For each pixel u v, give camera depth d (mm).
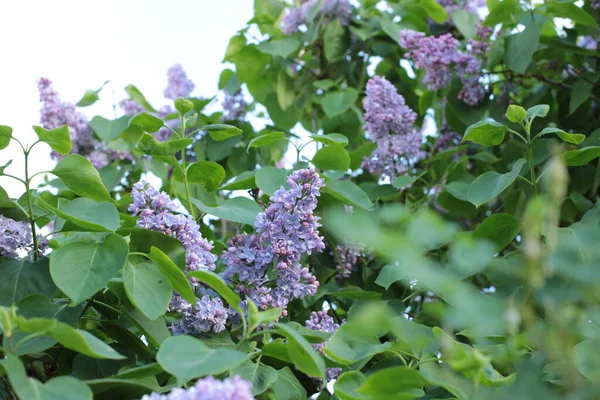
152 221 1797
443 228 1432
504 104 2334
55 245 2018
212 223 2416
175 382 1739
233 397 1496
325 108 2393
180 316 1824
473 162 2422
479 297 1501
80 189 1814
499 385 1614
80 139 2402
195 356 1578
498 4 2314
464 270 1479
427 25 2572
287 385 1784
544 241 1839
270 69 2559
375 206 2189
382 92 2227
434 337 1753
